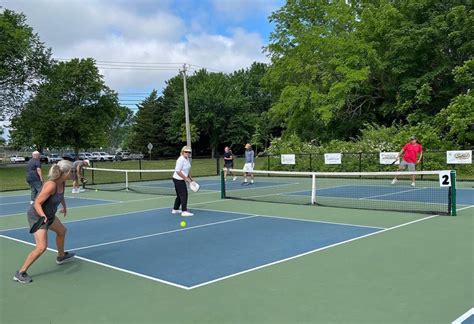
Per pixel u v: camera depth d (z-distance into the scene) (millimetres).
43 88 48000
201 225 10672
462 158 21203
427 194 16094
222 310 4988
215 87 77125
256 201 15227
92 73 60094
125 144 116000
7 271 6906
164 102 80875
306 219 11258
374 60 31172
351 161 25984
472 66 25266
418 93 28906
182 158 12133
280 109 34781
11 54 42594
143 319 4777
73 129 58375
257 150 79188
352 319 4621
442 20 29641
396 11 31141
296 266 6773
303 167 27844
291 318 4695
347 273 6328
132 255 7762
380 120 35719
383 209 12461
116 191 20609
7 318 4906
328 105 31391
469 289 5527
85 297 5566
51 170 6473
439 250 7598
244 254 7633
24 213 14102
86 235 9766
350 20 34844
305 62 35875
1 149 101438
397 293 5422
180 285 5965
